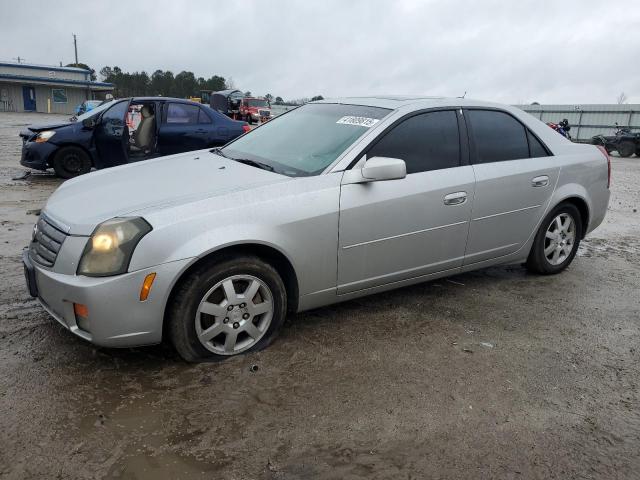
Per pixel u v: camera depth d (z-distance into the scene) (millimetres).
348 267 3453
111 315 2723
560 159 4574
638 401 2912
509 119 4355
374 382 2951
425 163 3758
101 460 2246
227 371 2980
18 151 14352
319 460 2314
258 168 3566
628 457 2445
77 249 2777
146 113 9016
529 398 2881
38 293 3018
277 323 3270
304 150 3701
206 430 2471
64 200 3223
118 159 9086
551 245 4750
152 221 2795
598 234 6895
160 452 2311
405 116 3742
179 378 2889
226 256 2986
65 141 9242
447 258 3951
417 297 4238
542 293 4477
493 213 4105
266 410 2645
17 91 48844
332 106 4254
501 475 2287
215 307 2998
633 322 3979
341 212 3314
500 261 4383
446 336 3570
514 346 3484
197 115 9336
